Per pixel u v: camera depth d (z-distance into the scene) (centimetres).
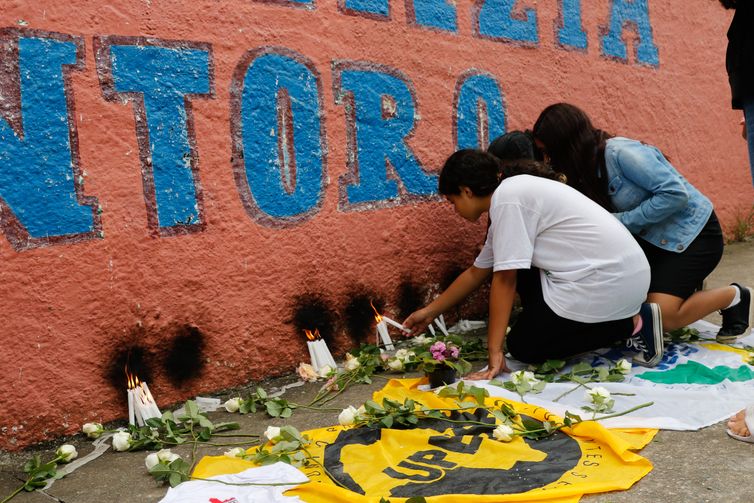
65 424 253
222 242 288
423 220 358
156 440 242
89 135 254
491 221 287
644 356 292
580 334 288
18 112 239
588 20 443
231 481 203
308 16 312
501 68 392
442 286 368
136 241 266
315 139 315
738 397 249
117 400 265
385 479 204
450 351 275
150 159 269
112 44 259
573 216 281
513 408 246
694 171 532
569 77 431
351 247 329
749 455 208
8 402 240
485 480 200
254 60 295
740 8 243
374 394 273
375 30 336
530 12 407
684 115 521
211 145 284
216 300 288
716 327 334
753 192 589
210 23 283
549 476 200
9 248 238
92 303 257
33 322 244
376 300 340
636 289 281
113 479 220
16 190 239
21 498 210
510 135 337
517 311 392
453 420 241
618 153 304
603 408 243
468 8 375
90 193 255
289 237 308
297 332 313
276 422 261
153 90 269
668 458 210
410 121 351
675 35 511
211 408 278
